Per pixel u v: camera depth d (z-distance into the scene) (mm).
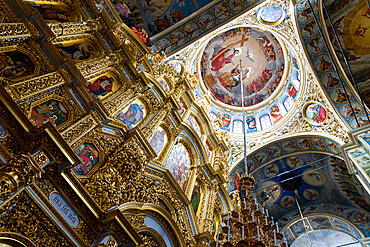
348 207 15211
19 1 5949
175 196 8359
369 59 10844
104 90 7668
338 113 12195
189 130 10625
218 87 17938
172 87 10828
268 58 16938
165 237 7367
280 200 16391
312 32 11477
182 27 12164
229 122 17078
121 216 5488
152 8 11789
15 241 4273
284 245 6613
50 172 5066
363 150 9289
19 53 5785
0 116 4758
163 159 8617
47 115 5730
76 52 7477
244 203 7387
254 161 15312
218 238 6344
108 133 6969
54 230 4824
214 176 11000
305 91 13984
